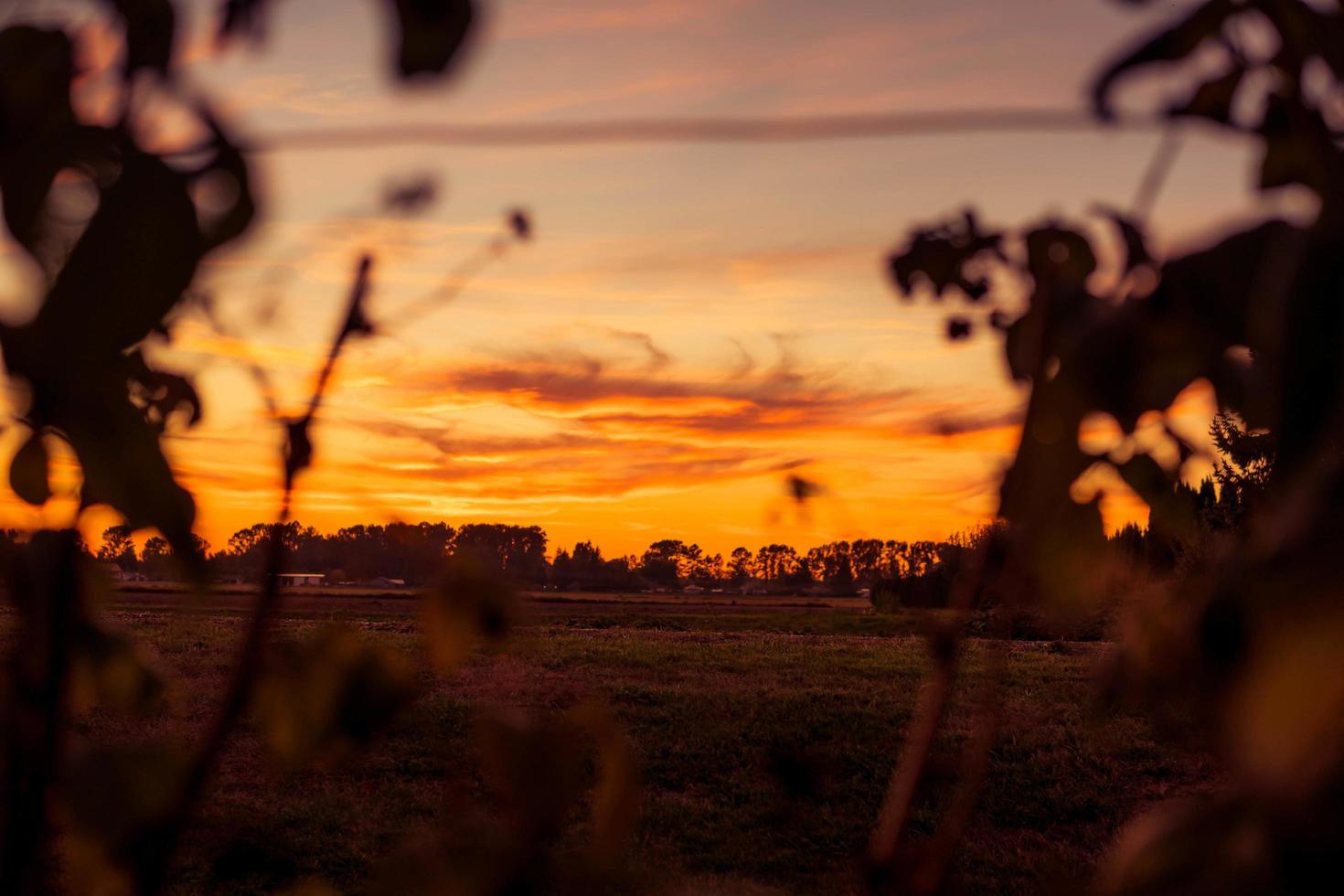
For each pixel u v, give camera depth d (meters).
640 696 15.26
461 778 0.57
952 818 0.56
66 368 0.45
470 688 11.28
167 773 0.56
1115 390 0.46
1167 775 9.95
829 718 13.83
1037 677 14.98
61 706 0.54
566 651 19.98
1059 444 0.52
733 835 8.80
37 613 0.53
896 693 16.31
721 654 21.66
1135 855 0.32
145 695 0.67
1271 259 0.40
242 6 0.47
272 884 5.61
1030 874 7.94
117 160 0.46
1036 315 0.53
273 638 0.59
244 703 0.58
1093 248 0.52
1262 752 0.28
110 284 0.44
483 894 0.54
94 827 0.54
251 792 8.29
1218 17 0.45
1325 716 0.27
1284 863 0.27
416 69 0.42
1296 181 0.44
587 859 0.56
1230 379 0.42
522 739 0.57
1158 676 0.46
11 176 0.45
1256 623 0.29
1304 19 0.44
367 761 9.77
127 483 0.47
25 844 0.54
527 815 0.56
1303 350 0.36
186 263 0.45
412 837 0.56
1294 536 0.30
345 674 0.58
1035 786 10.05
